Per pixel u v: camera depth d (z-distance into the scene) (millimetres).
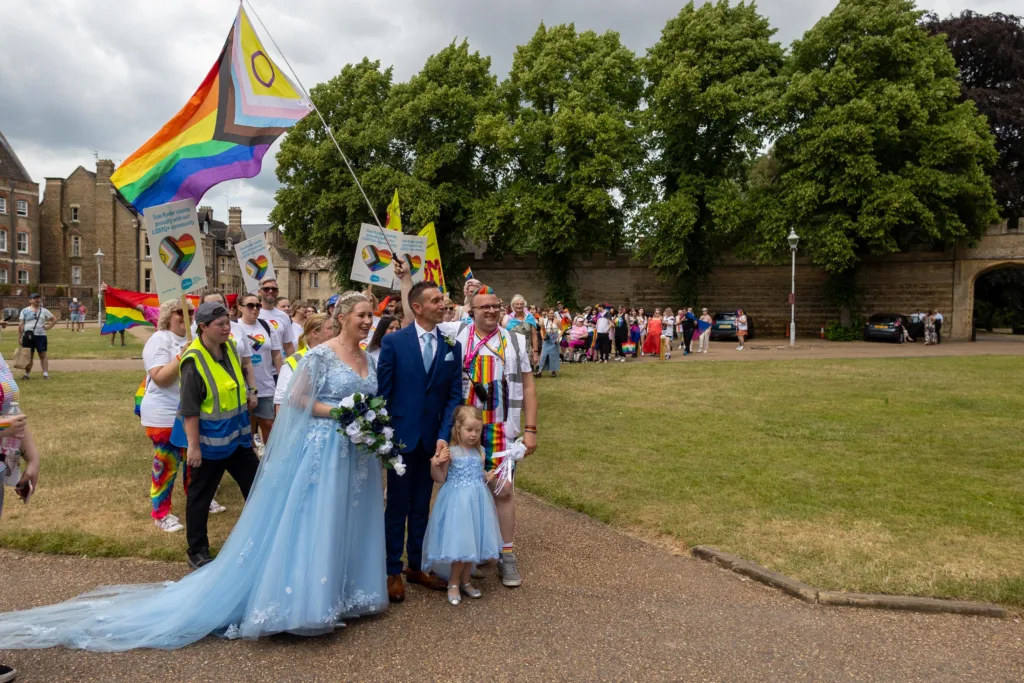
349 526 3994
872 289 36594
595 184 33562
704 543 5297
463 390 4766
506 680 3367
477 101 34938
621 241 38219
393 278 9039
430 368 4492
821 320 37500
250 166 6402
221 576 3889
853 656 3641
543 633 3893
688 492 6637
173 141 6359
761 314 38438
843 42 32469
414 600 4375
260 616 3641
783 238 32156
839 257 30625
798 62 34125
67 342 28984
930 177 29891
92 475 7082
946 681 3398
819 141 30703
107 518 5777
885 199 29547
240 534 3934
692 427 9930
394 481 4426
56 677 3336
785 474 7309
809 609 4227
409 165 37094
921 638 3854
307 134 37750
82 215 63094
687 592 4488
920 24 36125
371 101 37688
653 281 39750
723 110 32438
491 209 34156
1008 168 37406
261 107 6504
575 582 4656
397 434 4410
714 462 7832
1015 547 5176
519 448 4711
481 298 4816
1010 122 34906
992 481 7043
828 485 6887
